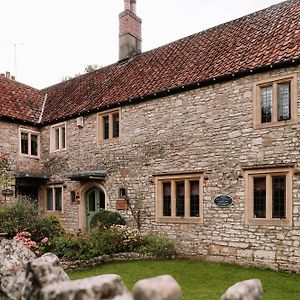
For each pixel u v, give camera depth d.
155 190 11.68
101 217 12.21
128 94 12.83
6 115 14.62
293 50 9.06
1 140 14.55
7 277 3.29
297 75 8.85
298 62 8.74
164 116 11.62
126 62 15.38
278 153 9.10
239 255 9.62
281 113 9.25
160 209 11.58
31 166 15.63
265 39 10.43
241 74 9.76
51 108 16.33
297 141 8.79
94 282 2.54
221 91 10.30
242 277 7.87
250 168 9.53
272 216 9.20
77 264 8.79
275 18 11.12
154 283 2.44
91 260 9.05
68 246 9.70
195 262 9.68
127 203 12.42
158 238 11.06
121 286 2.61
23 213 11.62
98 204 13.85
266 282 7.50
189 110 11.00
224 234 9.97
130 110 12.63
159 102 11.78
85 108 14.09
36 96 17.58
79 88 16.25
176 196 11.30
